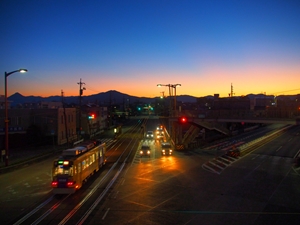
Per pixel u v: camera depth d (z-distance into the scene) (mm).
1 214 17141
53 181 20984
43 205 18906
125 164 35531
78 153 23594
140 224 15445
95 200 20000
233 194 21641
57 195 21438
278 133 76500
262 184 24875
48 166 34344
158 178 27172
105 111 99250
